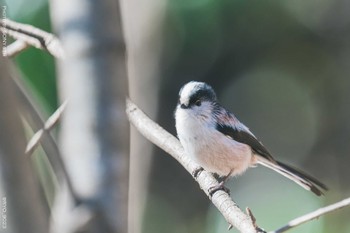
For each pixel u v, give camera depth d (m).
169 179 15.23
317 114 19.19
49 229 1.86
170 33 15.04
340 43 18.80
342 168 18.56
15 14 12.59
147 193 14.97
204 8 16.38
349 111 18.80
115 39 2.25
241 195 17.58
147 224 15.51
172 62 15.25
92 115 2.13
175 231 15.71
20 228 1.81
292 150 18.69
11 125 1.81
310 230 15.58
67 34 2.26
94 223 1.96
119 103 2.18
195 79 16.19
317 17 18.55
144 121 6.18
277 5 17.91
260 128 18.45
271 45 18.19
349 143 18.70
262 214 17.20
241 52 17.75
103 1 2.28
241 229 5.01
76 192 2.01
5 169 1.80
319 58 18.73
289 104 18.52
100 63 2.20
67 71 2.22
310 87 19.11
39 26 12.77
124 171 2.09
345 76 18.94
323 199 17.53
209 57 16.75
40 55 13.20
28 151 2.00
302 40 18.45
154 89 14.82
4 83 1.82
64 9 2.31
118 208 2.02
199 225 15.88
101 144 2.09
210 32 16.67
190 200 15.81
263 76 18.17
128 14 13.87
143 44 14.37
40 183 2.00
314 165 18.72
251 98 18.17
